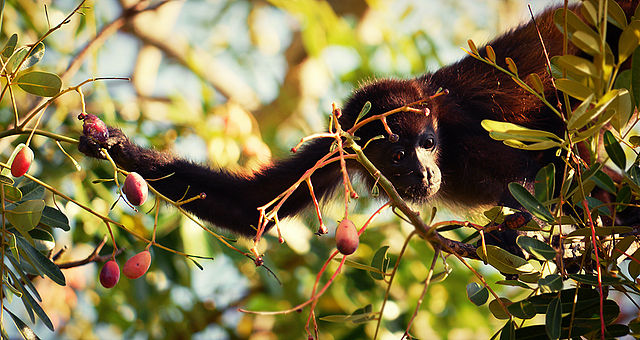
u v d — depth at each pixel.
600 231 5.12
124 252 10.80
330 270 12.26
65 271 11.55
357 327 12.05
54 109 10.55
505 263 5.17
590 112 4.34
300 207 9.66
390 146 9.07
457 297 12.73
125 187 4.83
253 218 8.77
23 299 5.28
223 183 8.45
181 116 11.97
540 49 9.90
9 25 11.01
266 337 13.59
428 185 9.12
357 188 10.74
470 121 9.97
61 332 12.99
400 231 12.42
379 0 15.80
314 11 14.73
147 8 10.21
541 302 5.17
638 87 4.92
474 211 10.38
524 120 9.84
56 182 9.91
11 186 5.08
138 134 11.55
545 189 5.32
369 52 14.89
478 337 13.55
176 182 7.97
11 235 5.24
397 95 9.31
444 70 10.53
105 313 13.03
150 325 12.18
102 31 9.77
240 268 13.36
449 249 4.87
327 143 9.49
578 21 4.69
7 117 10.41
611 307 5.12
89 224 10.38
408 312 12.24
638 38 4.57
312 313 4.46
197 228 10.71
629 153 10.47
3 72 5.22
